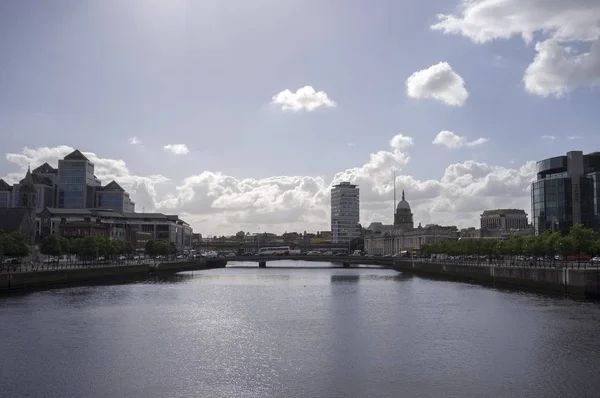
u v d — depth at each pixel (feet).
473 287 487.20
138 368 194.18
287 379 181.47
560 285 400.67
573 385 173.06
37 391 169.17
